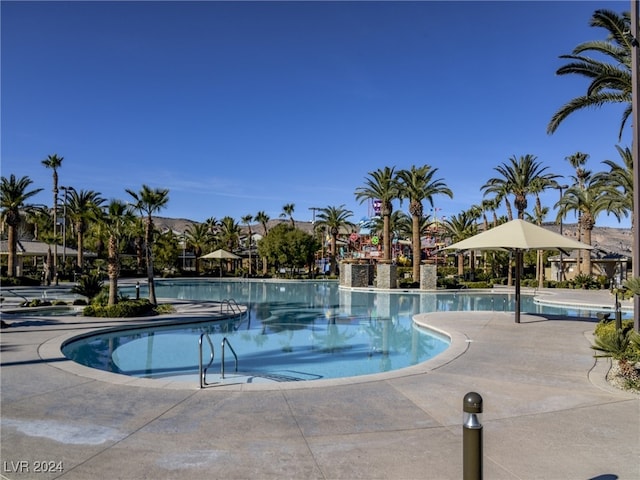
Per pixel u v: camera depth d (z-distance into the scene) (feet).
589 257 154.71
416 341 55.01
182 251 261.03
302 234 214.07
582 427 21.35
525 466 17.24
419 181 147.84
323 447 19.03
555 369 32.99
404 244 250.98
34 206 182.29
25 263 239.91
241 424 21.67
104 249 180.14
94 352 47.57
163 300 92.79
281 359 45.44
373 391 27.20
